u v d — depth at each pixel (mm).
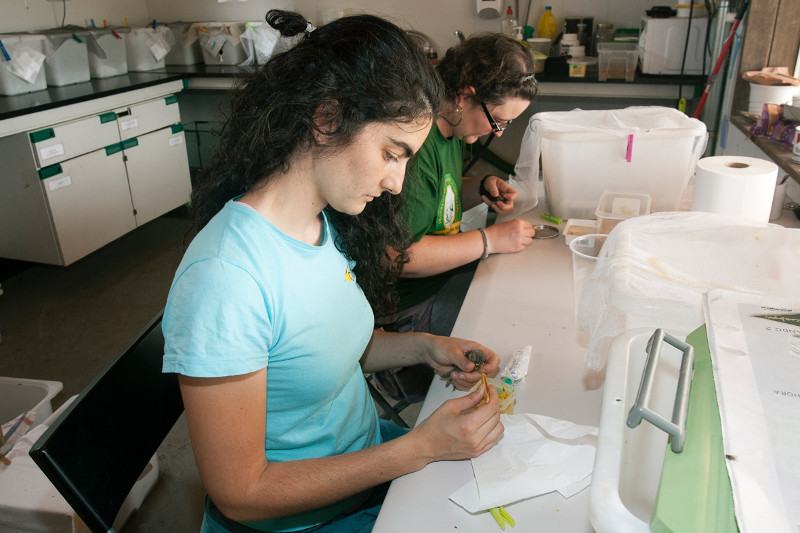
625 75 3188
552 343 1124
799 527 458
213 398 750
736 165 1320
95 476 849
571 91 3250
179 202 3855
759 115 2227
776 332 665
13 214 3018
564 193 1687
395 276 1206
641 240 983
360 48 728
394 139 756
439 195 1565
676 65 3104
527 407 955
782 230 962
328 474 832
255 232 791
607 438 602
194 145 4590
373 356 1169
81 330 2768
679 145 1540
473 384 1023
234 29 4023
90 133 3123
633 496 641
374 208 1049
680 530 482
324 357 876
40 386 1836
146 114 3496
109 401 900
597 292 974
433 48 3893
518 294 1309
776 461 509
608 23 3584
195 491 1876
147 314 2877
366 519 998
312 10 4039
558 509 772
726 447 524
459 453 840
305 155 781
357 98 719
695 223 1002
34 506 1417
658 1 3500
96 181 3197
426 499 799
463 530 749
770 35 2289
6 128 2697
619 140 1569
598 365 947
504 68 1403
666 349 725
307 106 737
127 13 4289
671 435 553
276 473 824
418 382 1549
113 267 3367
